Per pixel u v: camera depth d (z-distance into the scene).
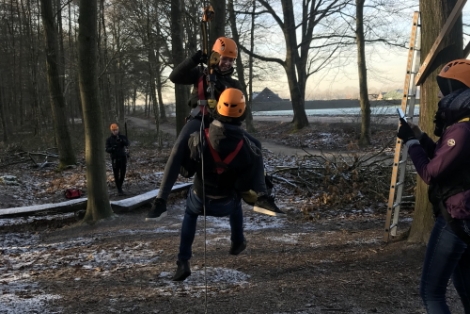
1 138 33.44
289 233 7.43
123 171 11.98
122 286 5.23
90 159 8.98
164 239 7.33
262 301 4.59
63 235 8.29
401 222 7.92
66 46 30.73
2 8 31.16
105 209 9.08
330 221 8.28
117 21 24.05
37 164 17.59
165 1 17.41
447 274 3.01
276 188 11.28
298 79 31.41
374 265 5.44
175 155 3.53
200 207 3.68
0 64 34.53
